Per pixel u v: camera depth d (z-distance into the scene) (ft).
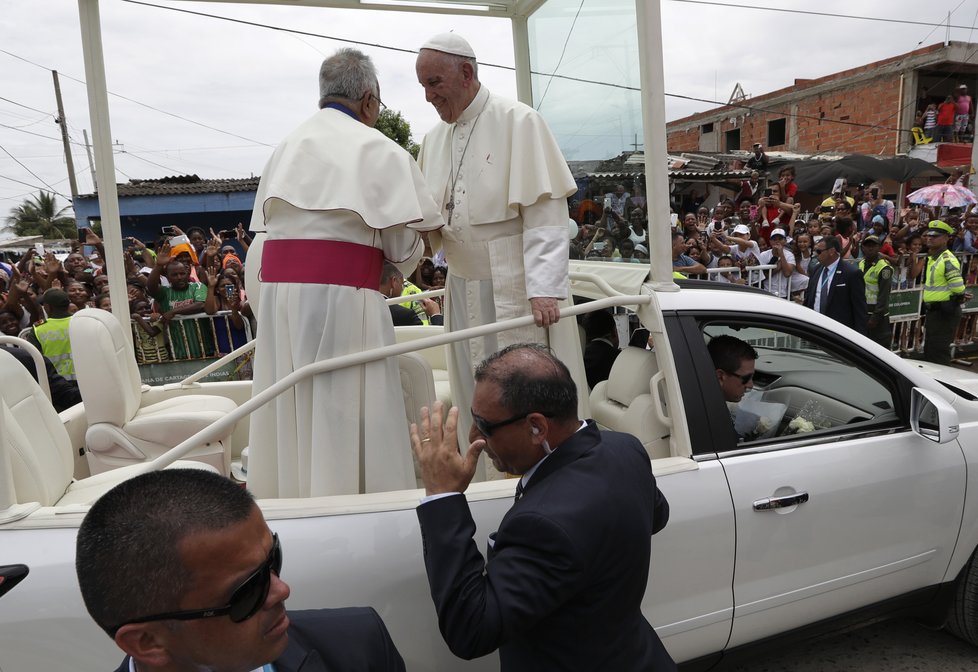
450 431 4.72
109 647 5.00
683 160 50.85
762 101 63.62
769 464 7.00
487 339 8.11
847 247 29.71
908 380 7.82
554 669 4.50
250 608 2.77
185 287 17.97
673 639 6.77
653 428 7.20
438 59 7.39
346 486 6.26
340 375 6.17
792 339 8.32
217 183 50.44
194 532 2.64
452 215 8.09
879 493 7.45
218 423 5.66
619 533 4.40
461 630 4.17
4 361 6.71
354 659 3.41
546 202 7.22
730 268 24.04
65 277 22.85
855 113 56.24
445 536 4.44
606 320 9.48
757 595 7.07
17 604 4.86
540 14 9.75
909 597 8.25
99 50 8.36
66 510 5.31
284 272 6.30
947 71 52.75
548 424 4.64
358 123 6.59
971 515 8.11
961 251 29.78
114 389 8.63
